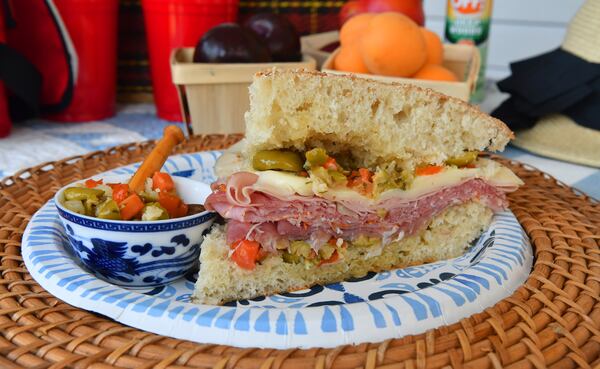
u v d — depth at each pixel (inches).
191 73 20.6
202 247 13.9
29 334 10.7
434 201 15.1
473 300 11.7
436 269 15.0
